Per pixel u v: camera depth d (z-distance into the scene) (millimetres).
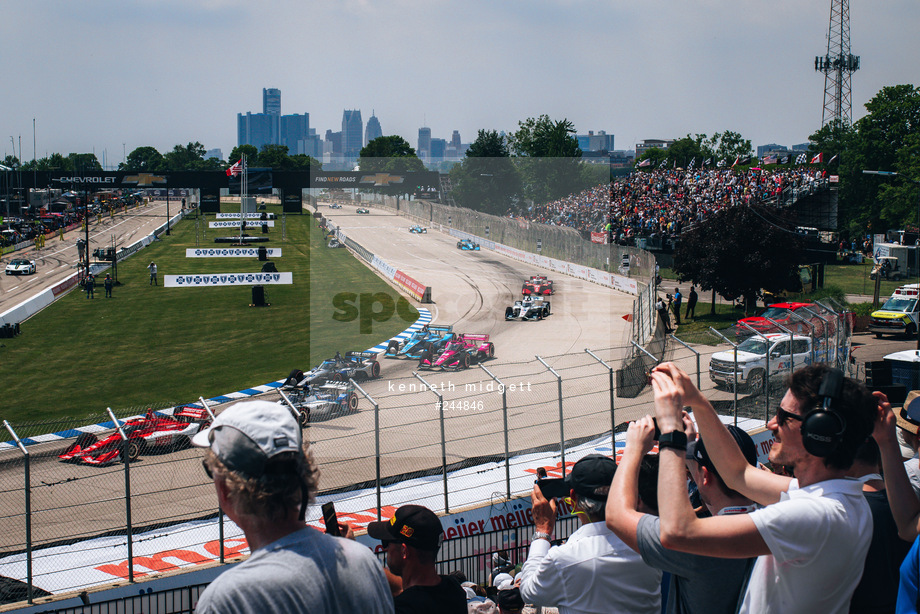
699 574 3018
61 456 17922
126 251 77250
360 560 2406
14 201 116625
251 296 52719
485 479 14383
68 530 13945
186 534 12922
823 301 25781
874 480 3904
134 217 125750
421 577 4055
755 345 20766
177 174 108375
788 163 76000
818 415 2848
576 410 17844
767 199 61875
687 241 42219
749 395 18109
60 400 27719
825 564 2709
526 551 12117
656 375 3078
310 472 2400
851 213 76438
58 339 39312
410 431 16438
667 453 2766
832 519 2707
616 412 17156
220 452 2275
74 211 124375
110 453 17828
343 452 15406
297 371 16016
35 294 53969
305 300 51062
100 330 41594
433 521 4047
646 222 58406
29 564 9938
